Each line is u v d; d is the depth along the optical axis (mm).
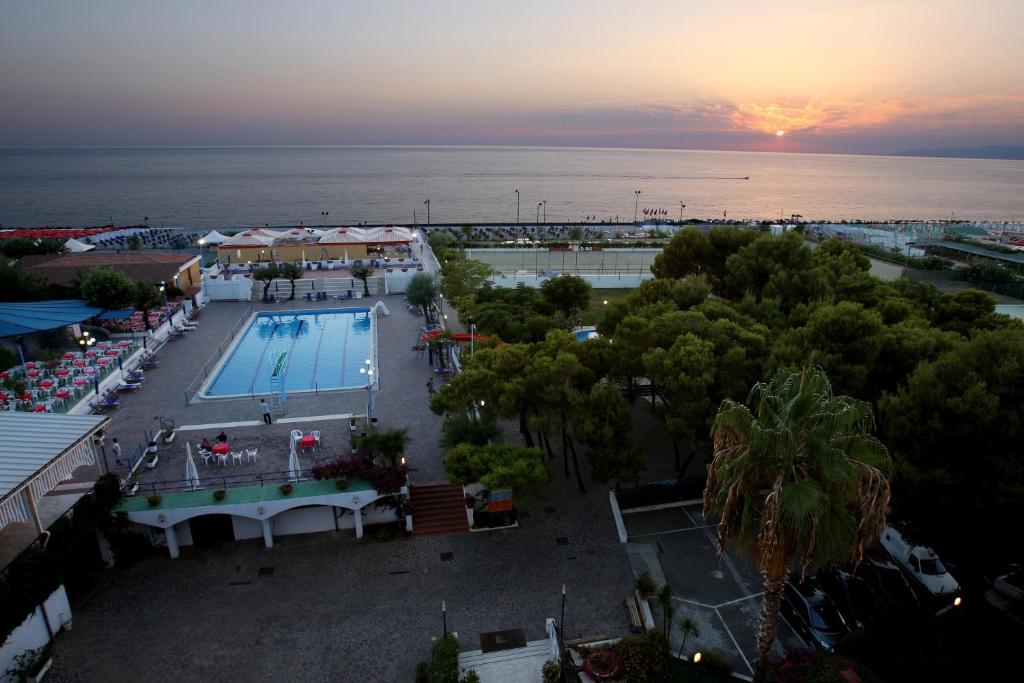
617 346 28406
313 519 24422
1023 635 19281
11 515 17344
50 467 18594
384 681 17875
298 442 28203
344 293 59281
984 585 21453
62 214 174750
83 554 21312
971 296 32531
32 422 20594
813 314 28641
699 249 46688
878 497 13484
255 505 22766
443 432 29547
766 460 13766
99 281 41875
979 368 19703
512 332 35625
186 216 173125
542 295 45406
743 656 19109
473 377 25234
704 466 29828
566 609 20812
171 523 22281
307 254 70875
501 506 24531
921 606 20203
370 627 19844
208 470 25688
